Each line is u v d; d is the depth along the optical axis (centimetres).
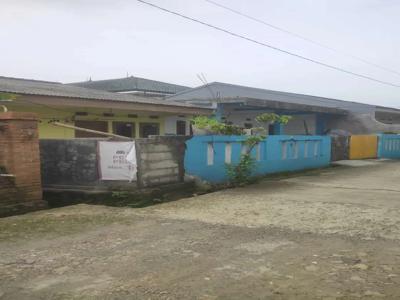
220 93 3222
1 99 1228
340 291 480
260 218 861
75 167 1174
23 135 962
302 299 460
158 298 462
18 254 621
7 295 475
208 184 1332
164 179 1206
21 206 948
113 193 1096
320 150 2095
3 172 950
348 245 663
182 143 1268
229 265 568
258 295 470
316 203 1035
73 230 762
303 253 621
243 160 1419
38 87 1716
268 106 2558
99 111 1745
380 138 2758
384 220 836
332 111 3161
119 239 701
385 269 552
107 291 482
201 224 809
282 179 1588
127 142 1125
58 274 537
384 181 1508
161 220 845
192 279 518
